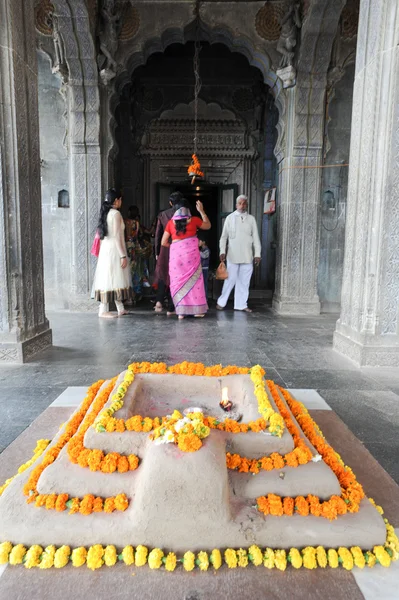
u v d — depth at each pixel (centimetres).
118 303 625
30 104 386
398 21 337
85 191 659
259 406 185
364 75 376
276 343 454
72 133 647
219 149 937
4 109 354
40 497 148
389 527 147
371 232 364
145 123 934
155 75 922
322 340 474
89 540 140
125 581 130
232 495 151
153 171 946
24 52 373
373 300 365
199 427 154
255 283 952
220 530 139
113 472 155
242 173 946
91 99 638
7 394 290
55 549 139
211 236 1162
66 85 635
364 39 375
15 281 364
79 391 291
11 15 348
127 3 629
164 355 394
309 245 678
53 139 675
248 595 126
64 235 691
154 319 601
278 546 140
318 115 648
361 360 362
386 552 139
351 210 402
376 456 208
